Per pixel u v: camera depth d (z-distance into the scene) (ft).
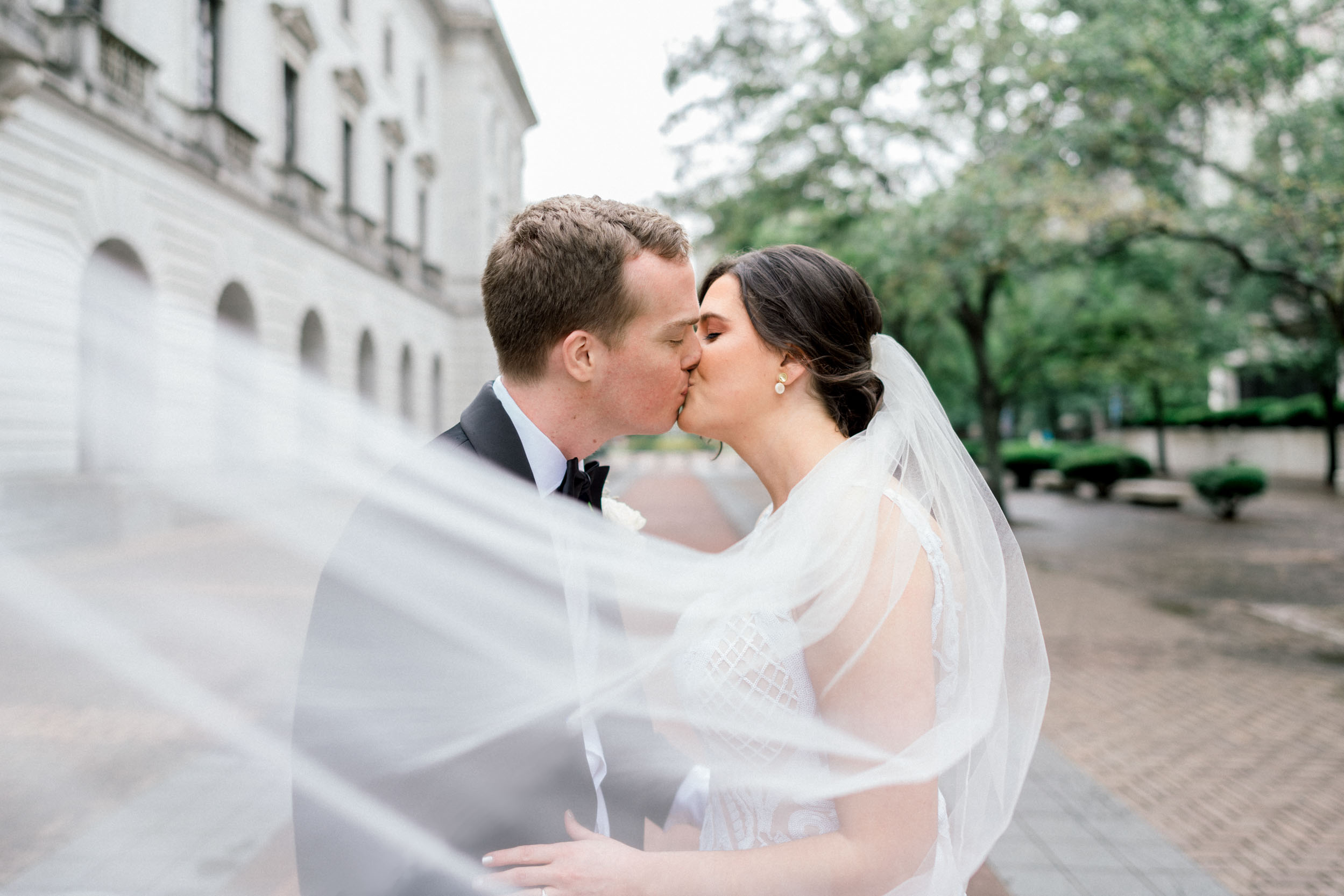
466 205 91.86
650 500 63.77
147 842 9.93
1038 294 53.11
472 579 4.24
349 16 64.34
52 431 31.65
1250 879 10.62
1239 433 98.37
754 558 4.51
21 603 22.67
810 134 42.96
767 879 3.71
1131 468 75.61
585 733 4.82
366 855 3.98
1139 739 15.52
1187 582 32.30
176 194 39.37
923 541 4.12
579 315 4.42
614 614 5.09
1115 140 32.65
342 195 62.85
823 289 4.70
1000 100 38.42
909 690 3.76
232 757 12.59
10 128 29.04
